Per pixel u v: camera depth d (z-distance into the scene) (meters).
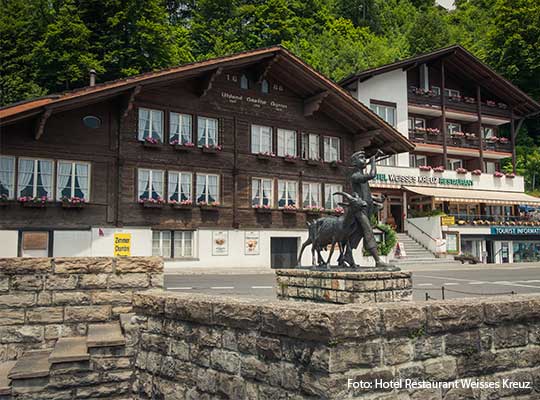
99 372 6.38
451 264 30.61
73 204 20.89
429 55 37.53
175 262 23.31
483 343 4.54
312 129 28.02
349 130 29.08
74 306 7.43
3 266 7.16
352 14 75.19
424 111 39.09
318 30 64.75
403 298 8.55
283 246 26.75
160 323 6.03
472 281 20.06
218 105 25.14
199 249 24.03
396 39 67.94
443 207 37.12
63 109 19.61
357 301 8.04
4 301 7.15
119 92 20.64
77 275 7.47
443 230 32.94
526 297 4.96
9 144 20.09
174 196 23.72
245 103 25.95
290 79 26.72
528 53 54.28
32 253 20.28
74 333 7.39
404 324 4.05
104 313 7.54
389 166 34.97
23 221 20.20
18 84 38.59
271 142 26.67
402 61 36.69
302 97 27.69
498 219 37.84
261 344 4.45
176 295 5.92
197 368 5.32
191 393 5.40
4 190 20.00
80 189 21.48
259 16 53.34
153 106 23.31
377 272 8.27
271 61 24.91
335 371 3.74
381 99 36.44
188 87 24.34
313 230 10.12
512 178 40.31
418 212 35.78
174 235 23.83
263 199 26.33
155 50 40.47
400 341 4.06
